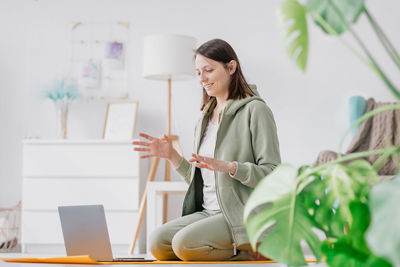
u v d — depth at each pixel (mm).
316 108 4164
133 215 3717
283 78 4172
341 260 469
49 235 3740
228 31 4207
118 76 4234
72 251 1846
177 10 4234
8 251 3854
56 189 3756
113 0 4258
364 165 500
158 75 3762
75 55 4254
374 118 3713
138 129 4199
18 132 4195
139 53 4234
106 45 4207
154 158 3668
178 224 2133
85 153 3762
